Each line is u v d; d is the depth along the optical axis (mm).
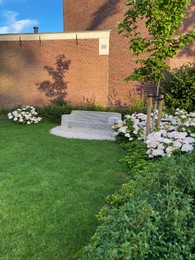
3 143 5453
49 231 2367
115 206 2545
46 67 9547
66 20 11508
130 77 4574
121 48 9281
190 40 4160
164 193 1841
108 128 6688
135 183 2520
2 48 9641
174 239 1435
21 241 2219
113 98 9570
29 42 9430
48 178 3586
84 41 9094
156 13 3947
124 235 1384
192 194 1989
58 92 9625
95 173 3814
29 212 2678
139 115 6188
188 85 7867
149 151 4078
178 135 4352
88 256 1526
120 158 4547
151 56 4363
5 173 3738
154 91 8875
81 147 5254
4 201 2896
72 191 3191
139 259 1270
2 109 9672
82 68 9305
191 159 2664
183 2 3928
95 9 10133
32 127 7340
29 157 4520
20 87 9859
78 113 7664
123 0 9094
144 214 1503
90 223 2502
